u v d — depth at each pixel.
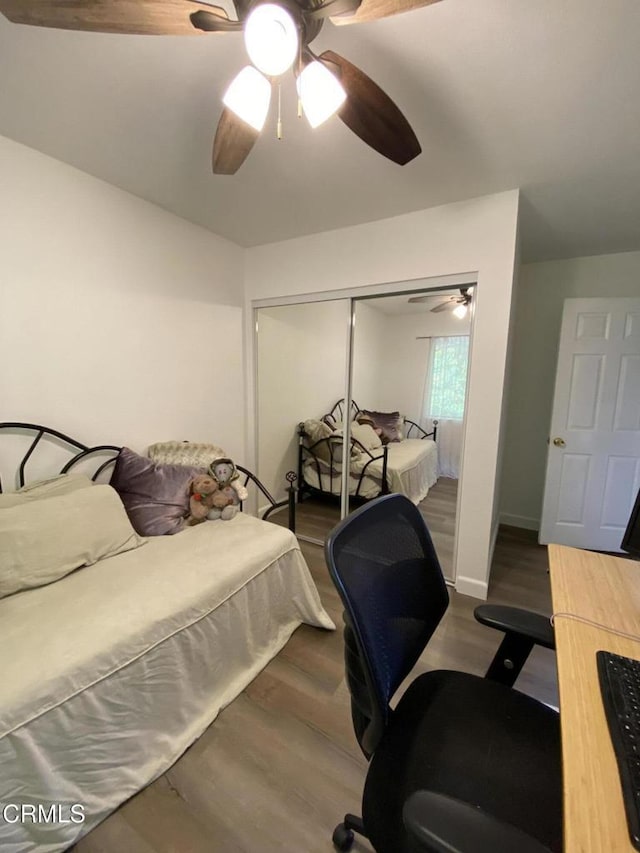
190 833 1.08
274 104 1.34
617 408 2.79
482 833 0.51
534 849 0.49
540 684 1.61
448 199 2.08
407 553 1.01
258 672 1.66
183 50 1.15
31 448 1.82
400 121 1.12
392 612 0.90
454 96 1.30
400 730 0.90
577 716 0.69
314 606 1.93
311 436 3.01
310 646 1.85
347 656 0.84
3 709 0.94
